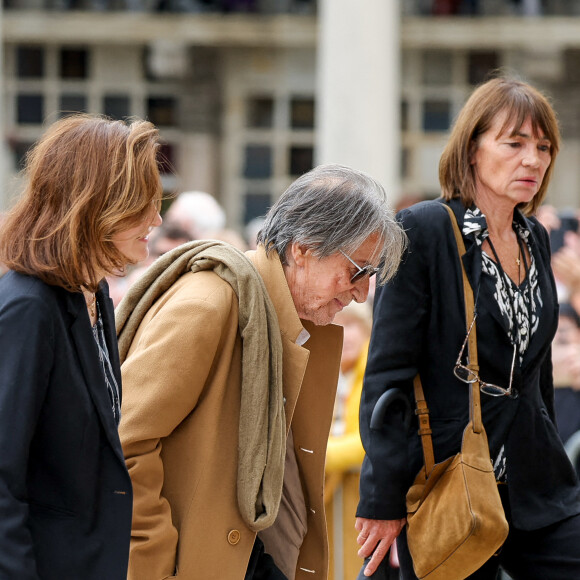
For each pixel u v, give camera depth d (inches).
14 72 1892.2
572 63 1803.6
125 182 267.6
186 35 1808.6
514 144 373.1
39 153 271.3
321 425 356.8
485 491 357.7
